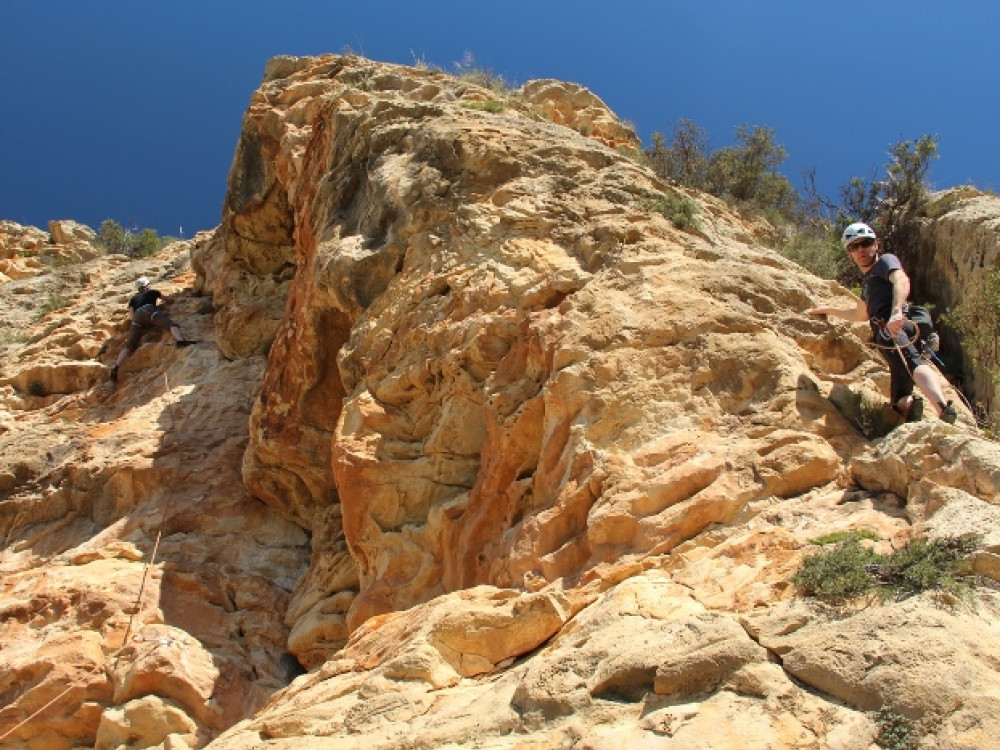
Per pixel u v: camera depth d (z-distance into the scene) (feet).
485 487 27.48
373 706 18.85
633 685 16.44
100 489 46.29
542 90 61.98
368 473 31.04
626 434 24.26
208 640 35.68
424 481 30.25
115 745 30.71
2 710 32.99
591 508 23.00
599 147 38.29
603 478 23.36
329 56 62.39
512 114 44.21
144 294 64.34
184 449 47.93
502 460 27.17
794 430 23.08
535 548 23.40
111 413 56.29
